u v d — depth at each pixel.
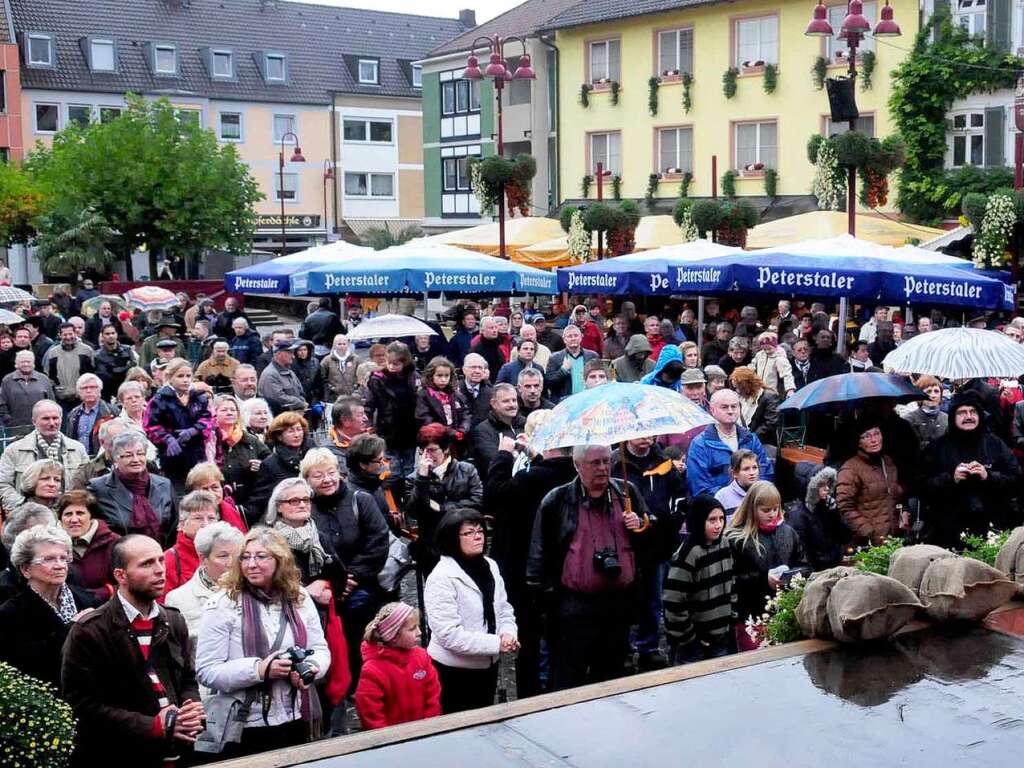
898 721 4.58
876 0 34.38
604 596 6.92
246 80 63.38
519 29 48.16
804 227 23.83
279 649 5.77
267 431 9.30
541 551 7.00
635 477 8.38
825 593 5.52
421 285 17.03
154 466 9.19
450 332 25.73
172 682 5.57
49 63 58.09
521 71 22.38
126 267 48.50
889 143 17.91
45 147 52.03
